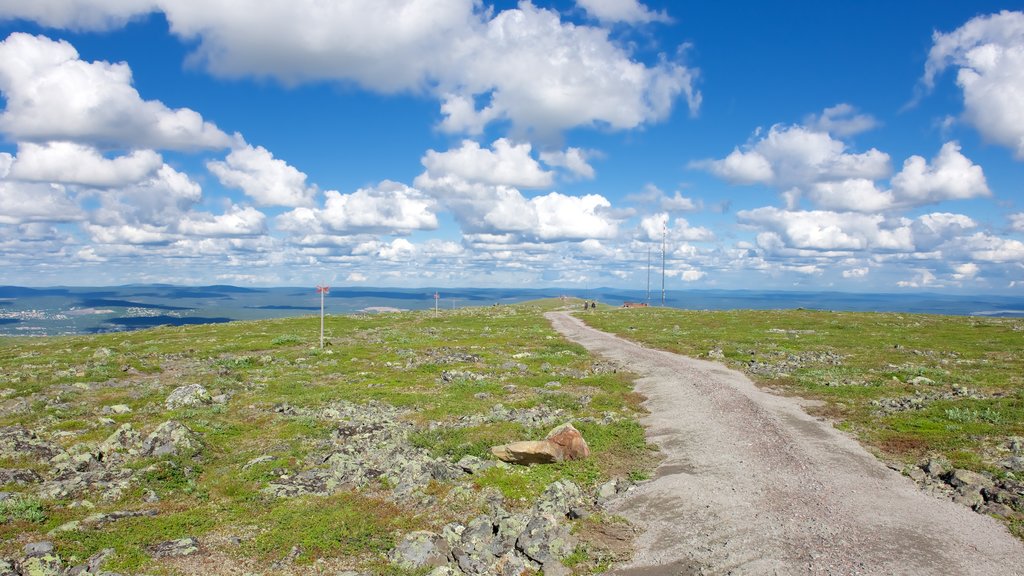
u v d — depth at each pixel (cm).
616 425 3316
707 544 1830
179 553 1752
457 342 7369
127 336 8550
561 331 9106
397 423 3303
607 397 4103
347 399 3884
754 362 5391
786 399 3897
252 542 1848
